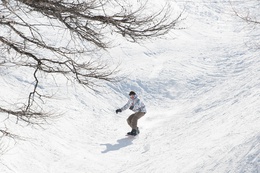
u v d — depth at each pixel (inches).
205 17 2492.6
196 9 2615.7
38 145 775.1
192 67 1481.3
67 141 855.1
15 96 944.3
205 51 1711.4
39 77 1111.0
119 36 1620.3
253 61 1493.6
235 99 910.4
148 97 1253.7
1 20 346.3
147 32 362.9
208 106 991.0
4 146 685.9
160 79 1352.1
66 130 903.7
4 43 373.1
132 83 1296.8
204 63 1542.8
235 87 1068.5
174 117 1019.3
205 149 601.3
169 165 613.6
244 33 2081.7
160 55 1595.7
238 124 650.8
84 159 768.3
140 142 858.8
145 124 1027.9
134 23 349.1
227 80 1283.2
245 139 531.8
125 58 1478.8
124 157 777.6
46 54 1156.5
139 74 1363.2
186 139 749.9
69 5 335.0
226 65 1509.6
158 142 810.2
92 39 363.6
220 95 1061.8
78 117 1006.4
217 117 818.8
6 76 1026.7
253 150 468.1
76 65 404.2
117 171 700.0
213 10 2655.0
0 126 742.5
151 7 2055.9
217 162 506.3
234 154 495.2
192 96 1240.8
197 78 1382.9
